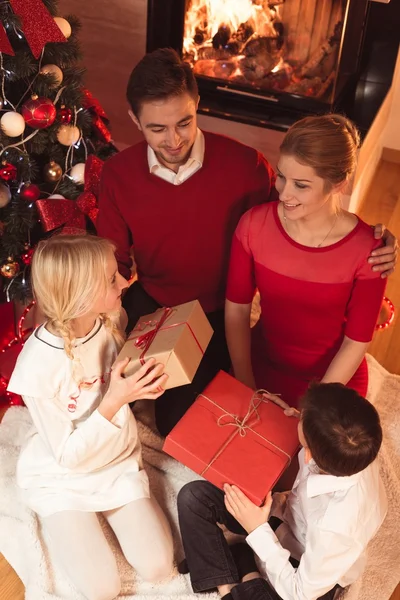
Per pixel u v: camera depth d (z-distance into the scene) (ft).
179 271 6.36
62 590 5.44
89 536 5.32
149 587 5.49
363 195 9.91
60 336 5.05
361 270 5.37
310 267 5.43
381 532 5.93
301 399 4.65
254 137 9.27
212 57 9.20
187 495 5.42
